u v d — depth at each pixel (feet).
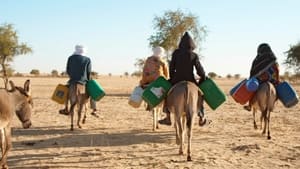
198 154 38.27
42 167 33.47
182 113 35.27
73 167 33.58
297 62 170.50
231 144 43.34
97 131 51.24
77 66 49.37
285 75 180.45
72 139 45.65
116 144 43.16
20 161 35.45
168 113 42.91
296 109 81.61
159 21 135.33
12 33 148.36
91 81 50.65
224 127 55.62
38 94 121.39
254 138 47.14
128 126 55.77
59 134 48.65
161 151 39.70
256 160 36.27
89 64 49.93
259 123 60.08
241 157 37.29
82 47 49.62
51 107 80.02
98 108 80.84
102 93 50.47
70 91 49.70
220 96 39.04
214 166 33.99
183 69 38.14
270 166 34.32
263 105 45.85
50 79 288.71
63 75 391.86
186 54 38.11
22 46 149.38
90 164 34.60
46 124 56.44
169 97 36.63
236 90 47.37
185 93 34.47
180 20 133.90
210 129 53.72
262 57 47.16
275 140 45.80
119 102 96.32
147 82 48.52
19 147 41.19
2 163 30.22
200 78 39.40
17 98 31.50
